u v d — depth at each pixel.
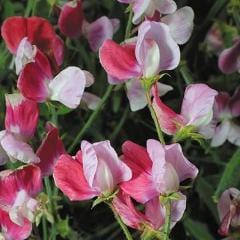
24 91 0.55
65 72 0.55
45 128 0.60
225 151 0.70
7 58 0.69
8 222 0.54
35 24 0.59
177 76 0.69
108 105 0.71
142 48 0.51
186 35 0.60
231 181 0.62
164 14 0.62
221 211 0.59
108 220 0.67
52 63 0.57
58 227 0.59
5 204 0.53
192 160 0.69
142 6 0.57
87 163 0.49
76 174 0.50
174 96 0.72
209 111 0.52
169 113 0.52
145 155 0.50
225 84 0.72
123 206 0.50
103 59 0.53
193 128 0.52
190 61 0.75
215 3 0.72
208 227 0.66
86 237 0.66
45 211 0.56
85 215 0.67
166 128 0.53
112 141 0.68
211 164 0.70
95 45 0.68
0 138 0.54
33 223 0.57
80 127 0.68
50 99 0.56
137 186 0.50
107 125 0.71
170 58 0.52
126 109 0.68
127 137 0.71
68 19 0.66
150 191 0.50
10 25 0.59
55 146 0.55
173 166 0.50
